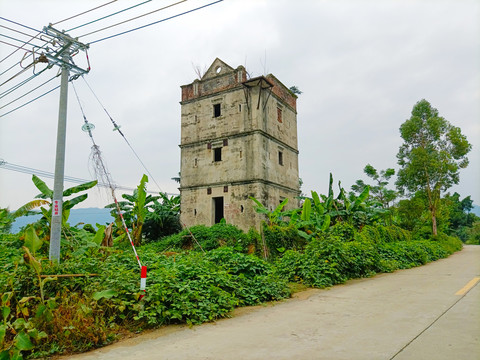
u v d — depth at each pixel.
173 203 25.23
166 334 5.17
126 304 5.60
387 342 3.98
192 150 23.83
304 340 4.31
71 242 10.71
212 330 5.24
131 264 7.96
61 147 8.54
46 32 8.84
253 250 15.12
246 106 22.11
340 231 14.20
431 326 4.53
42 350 4.52
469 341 3.84
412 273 11.38
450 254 22.98
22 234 11.82
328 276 9.56
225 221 20.22
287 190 24.39
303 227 16.61
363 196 18.47
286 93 26.23
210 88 23.95
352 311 5.84
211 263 8.21
